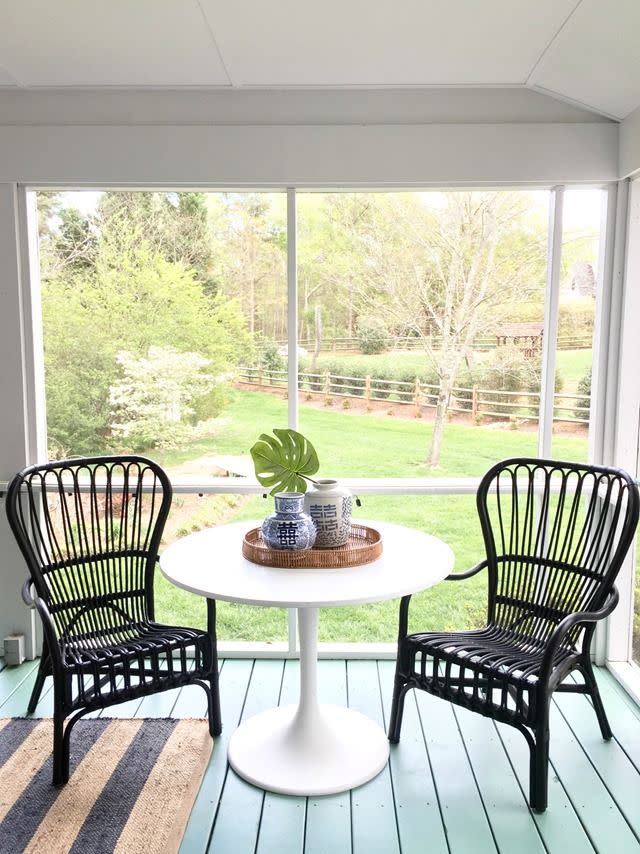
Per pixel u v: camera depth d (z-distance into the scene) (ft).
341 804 6.93
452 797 7.04
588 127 9.14
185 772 7.32
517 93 9.21
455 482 9.71
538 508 10.59
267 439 7.72
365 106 9.24
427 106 9.23
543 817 6.73
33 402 9.84
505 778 7.35
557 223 9.45
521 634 8.02
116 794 6.97
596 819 6.71
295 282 9.64
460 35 7.69
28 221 9.59
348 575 6.88
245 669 9.79
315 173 9.25
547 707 6.68
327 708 8.48
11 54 8.20
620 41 7.30
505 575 8.52
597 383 9.66
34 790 7.03
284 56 8.22
